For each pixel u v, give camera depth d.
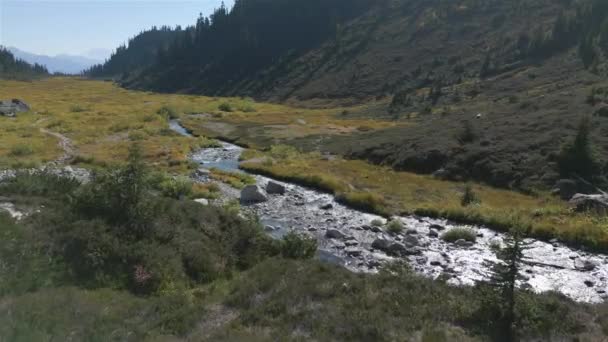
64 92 144.25
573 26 123.94
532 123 47.72
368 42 188.38
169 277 15.55
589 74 81.56
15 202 19.70
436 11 185.62
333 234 25.14
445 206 31.09
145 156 48.72
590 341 11.59
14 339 9.36
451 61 143.50
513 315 12.43
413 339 11.24
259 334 11.27
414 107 101.06
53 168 39.25
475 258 21.98
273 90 180.75
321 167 46.03
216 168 44.44
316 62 190.50
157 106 105.38
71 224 16.47
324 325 11.70
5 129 60.34
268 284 14.75
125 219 17.66
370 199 32.47
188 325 12.15
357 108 119.88
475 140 47.34
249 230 20.58
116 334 10.84
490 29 157.38
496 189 37.38
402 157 47.69
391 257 21.83
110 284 14.60
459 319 12.52
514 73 111.69
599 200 28.92
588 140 37.50
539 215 29.02
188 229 18.86
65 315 11.26
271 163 47.25
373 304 13.13
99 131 64.81
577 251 23.42
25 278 13.36
